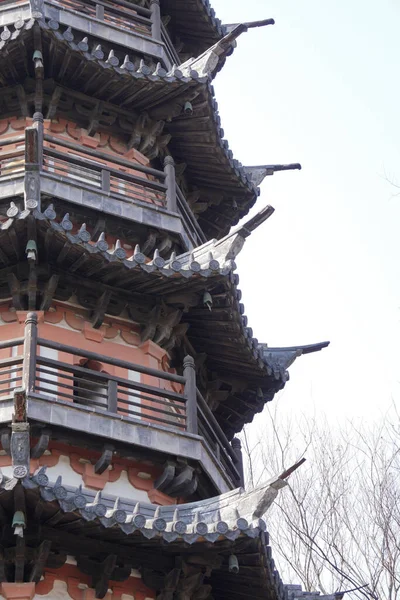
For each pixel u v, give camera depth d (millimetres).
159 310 26016
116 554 21984
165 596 22562
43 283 25109
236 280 25469
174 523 21281
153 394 24750
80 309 25797
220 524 21109
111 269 24875
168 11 32625
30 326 23656
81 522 20750
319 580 31031
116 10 31047
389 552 30891
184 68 29109
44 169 26953
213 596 23938
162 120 29047
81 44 27297
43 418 22625
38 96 28109
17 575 21266
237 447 30266
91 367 25328
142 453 23703
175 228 27484
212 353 27609
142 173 29062
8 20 29094
